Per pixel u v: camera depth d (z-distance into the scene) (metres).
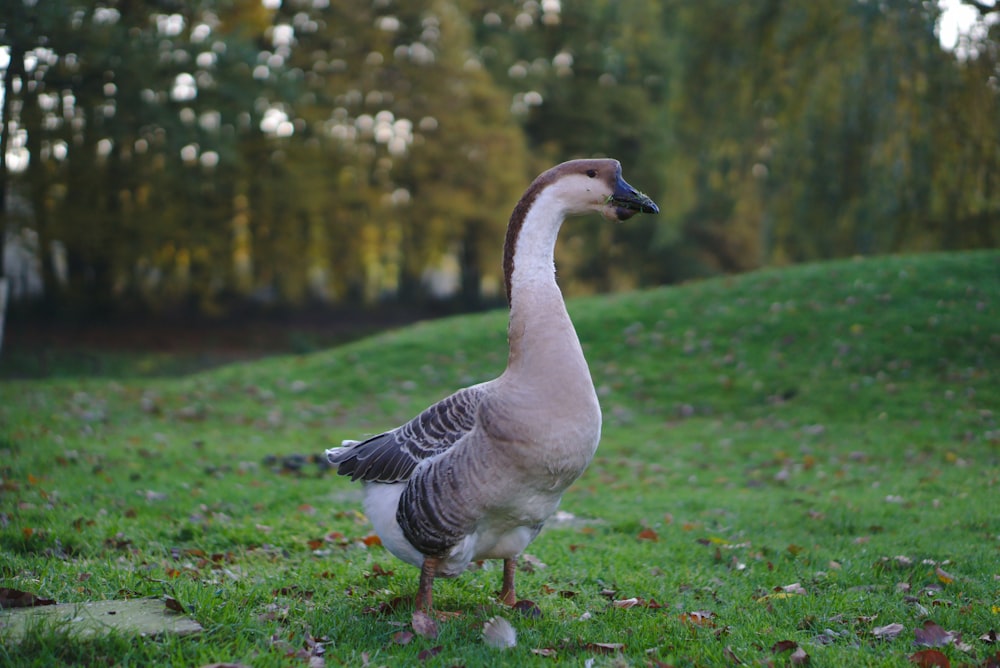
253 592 4.81
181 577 5.07
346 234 31.97
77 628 3.94
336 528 7.01
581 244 36.88
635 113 36.34
